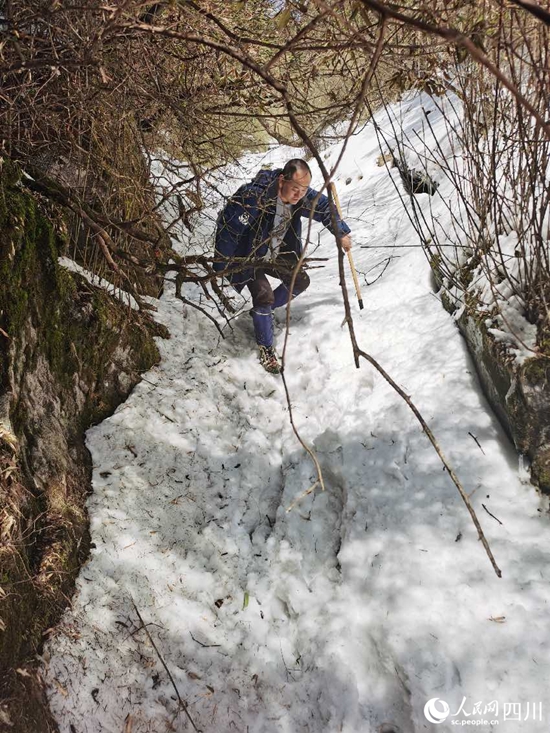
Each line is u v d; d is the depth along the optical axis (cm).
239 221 347
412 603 238
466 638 222
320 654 242
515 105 255
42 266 271
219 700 235
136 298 326
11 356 241
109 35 245
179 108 306
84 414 299
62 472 262
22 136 293
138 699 227
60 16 240
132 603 249
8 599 206
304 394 356
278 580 273
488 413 288
